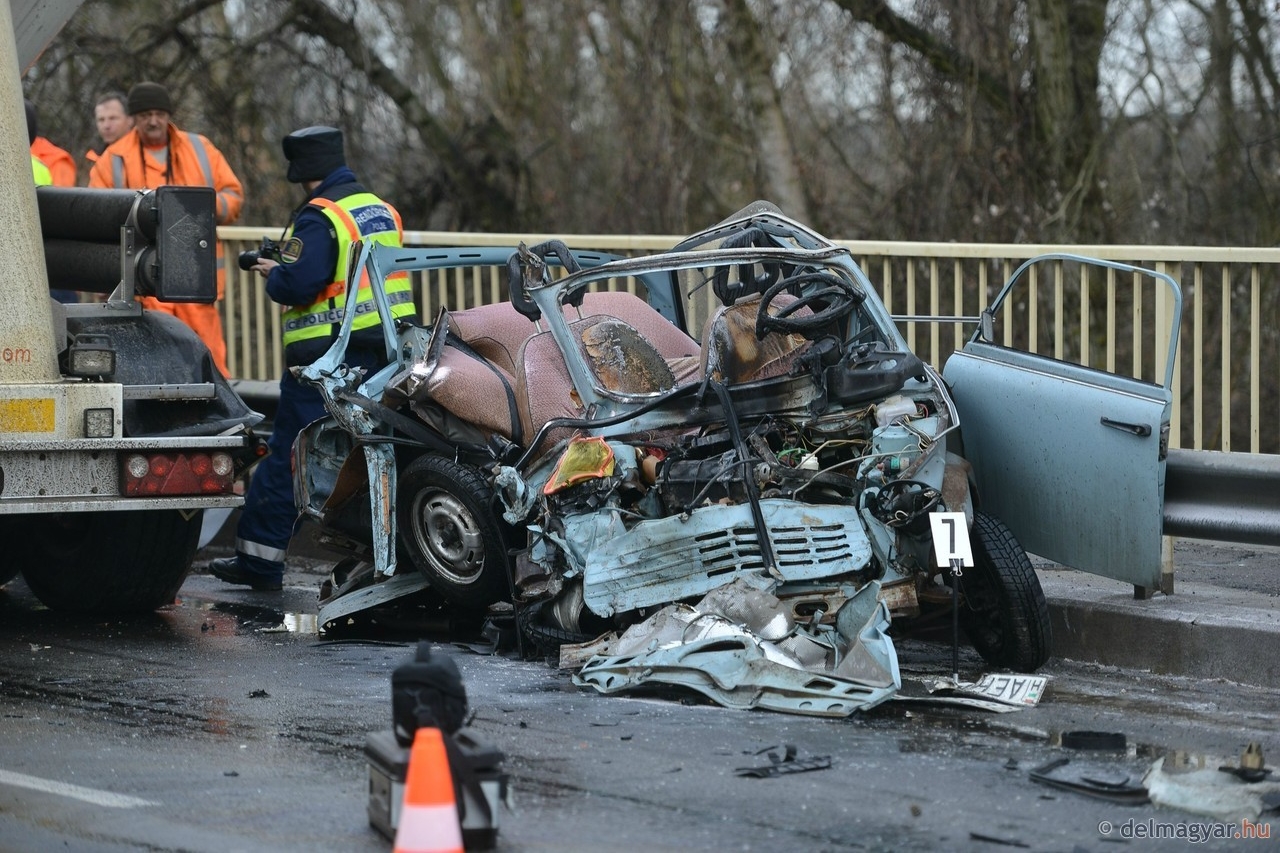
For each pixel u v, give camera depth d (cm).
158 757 1591
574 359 2055
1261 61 4375
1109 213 4294
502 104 5347
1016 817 1378
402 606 2359
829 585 1900
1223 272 2398
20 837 1341
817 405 1967
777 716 1734
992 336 2139
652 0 4719
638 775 1505
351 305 2314
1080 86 4288
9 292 2105
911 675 1961
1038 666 1959
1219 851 1298
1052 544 2045
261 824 1366
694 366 2220
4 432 2094
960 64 4291
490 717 1733
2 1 2098
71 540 2430
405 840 1176
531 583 2025
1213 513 2030
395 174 5291
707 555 1898
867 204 4694
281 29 5081
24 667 2045
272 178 5184
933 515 1833
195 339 2306
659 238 2911
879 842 1312
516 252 2106
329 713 1775
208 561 3050
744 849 1294
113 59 4897
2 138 2098
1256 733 1678
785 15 4547
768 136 4625
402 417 2180
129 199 2241
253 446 2286
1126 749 1608
